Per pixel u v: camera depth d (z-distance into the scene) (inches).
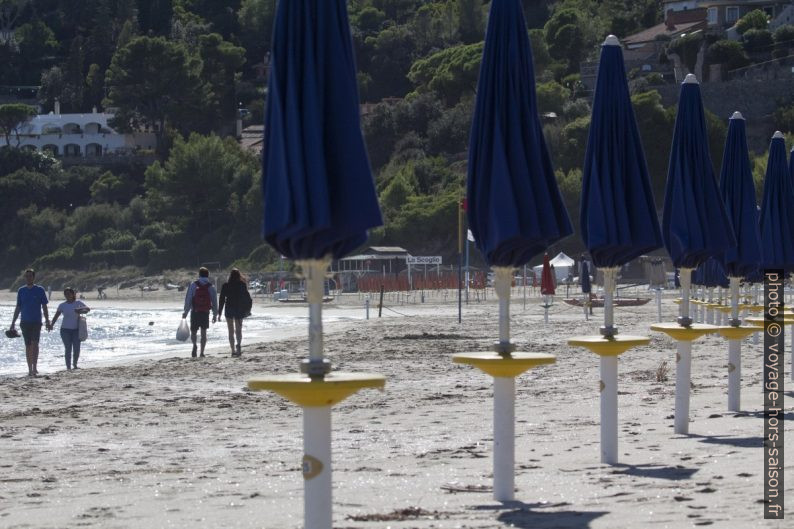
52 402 1795.0
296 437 1342.3
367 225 622.5
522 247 842.8
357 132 629.6
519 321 4350.4
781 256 1648.6
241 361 2568.9
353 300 6934.1
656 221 1049.5
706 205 1229.1
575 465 1011.3
